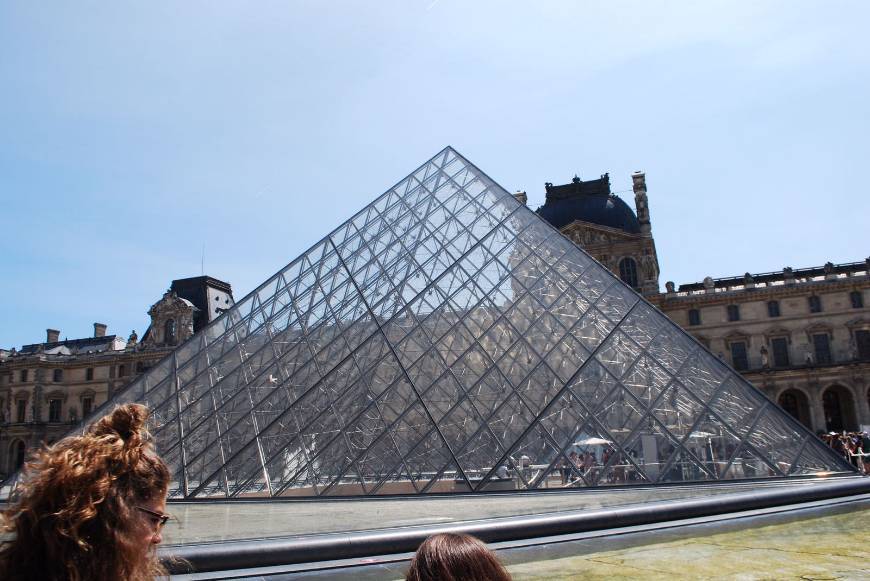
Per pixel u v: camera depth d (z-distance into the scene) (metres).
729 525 15.73
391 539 13.36
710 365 29.56
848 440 48.47
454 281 34.88
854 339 107.06
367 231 43.00
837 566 10.74
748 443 24.89
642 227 116.44
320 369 31.42
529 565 11.45
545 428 25.50
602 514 15.46
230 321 38.44
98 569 3.04
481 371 28.67
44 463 3.26
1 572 3.04
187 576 11.52
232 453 28.30
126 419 3.63
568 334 29.92
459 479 24.16
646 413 25.86
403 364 29.36
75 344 160.25
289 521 17.64
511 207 40.62
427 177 47.25
